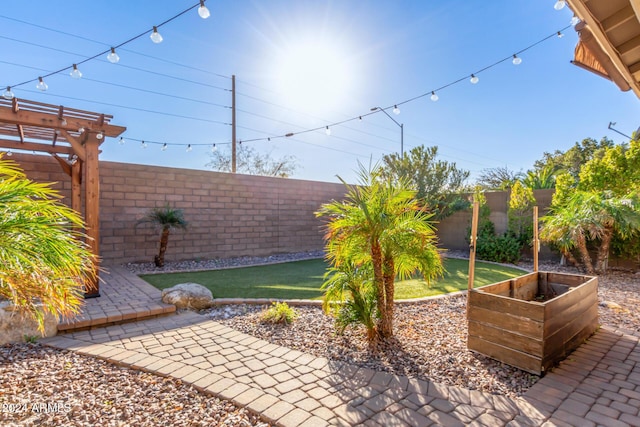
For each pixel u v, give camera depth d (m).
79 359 2.79
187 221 7.79
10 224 1.37
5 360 2.71
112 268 6.73
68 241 1.54
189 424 1.95
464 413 2.06
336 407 2.11
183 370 2.58
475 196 8.98
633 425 1.95
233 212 8.66
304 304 4.41
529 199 8.21
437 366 2.70
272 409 2.08
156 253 7.53
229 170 19.48
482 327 2.88
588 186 7.23
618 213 6.13
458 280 5.99
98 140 4.91
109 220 6.97
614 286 5.57
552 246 7.69
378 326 3.19
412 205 3.14
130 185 7.21
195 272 6.74
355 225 2.94
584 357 2.88
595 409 2.11
